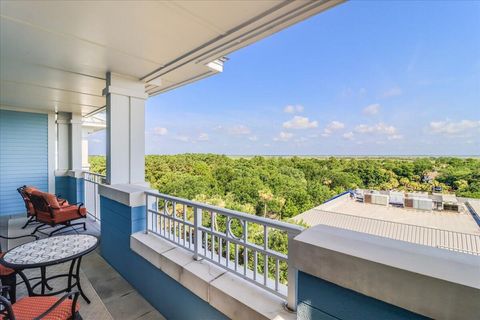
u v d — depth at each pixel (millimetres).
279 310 1316
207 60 2619
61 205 4227
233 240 1676
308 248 1062
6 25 1900
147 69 2898
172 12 1722
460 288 726
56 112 6070
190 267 1812
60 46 2285
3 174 5492
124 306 2205
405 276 818
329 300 1020
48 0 1585
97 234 4121
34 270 2816
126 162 3170
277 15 1749
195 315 1755
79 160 6363
